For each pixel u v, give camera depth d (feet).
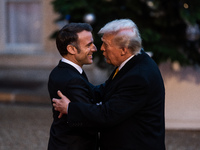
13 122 26.23
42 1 46.57
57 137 10.97
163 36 24.30
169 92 25.79
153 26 23.85
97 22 23.21
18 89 36.11
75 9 22.67
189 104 25.31
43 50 48.29
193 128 23.45
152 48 22.29
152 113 10.14
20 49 49.16
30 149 20.44
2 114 28.68
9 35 49.21
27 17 48.44
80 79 10.55
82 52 10.93
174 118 24.70
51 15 46.26
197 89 25.64
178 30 24.39
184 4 22.06
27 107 31.27
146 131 10.11
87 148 11.03
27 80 41.16
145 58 10.59
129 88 9.86
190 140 21.95
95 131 11.09
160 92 10.34
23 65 48.29
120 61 10.64
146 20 23.90
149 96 9.91
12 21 48.83
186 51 24.63
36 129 24.47
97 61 24.66
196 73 25.95
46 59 47.47
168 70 26.20
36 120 26.91
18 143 21.49
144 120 10.11
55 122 11.32
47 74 44.75
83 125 10.16
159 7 22.99
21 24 48.83
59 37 10.94
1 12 48.06
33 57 47.67
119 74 10.55
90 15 21.59
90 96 10.98
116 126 10.32
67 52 11.01
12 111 29.73
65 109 10.28
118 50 10.38
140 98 9.80
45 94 33.73
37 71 46.47
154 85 10.07
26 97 33.27
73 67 11.02
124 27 10.27
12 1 48.03
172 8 22.95
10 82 39.96
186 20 21.24
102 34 10.69
